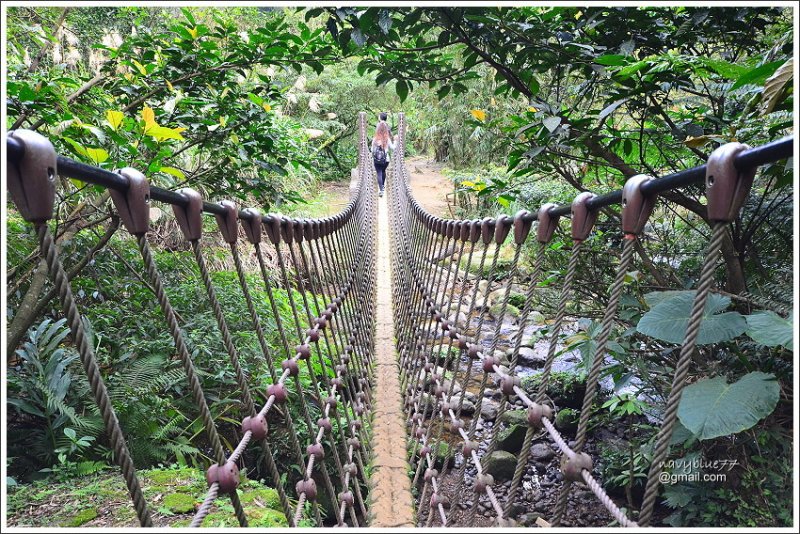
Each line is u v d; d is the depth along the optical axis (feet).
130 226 2.77
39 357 9.08
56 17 10.81
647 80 6.23
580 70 8.25
